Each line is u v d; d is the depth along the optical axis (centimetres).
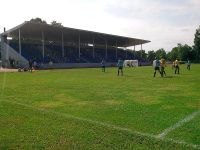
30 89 1661
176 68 3341
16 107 1016
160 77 2730
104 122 766
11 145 575
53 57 6994
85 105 1058
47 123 756
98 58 8238
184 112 895
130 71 4225
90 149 551
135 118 812
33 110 952
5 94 1417
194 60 11631
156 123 748
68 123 755
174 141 591
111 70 4688
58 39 7688
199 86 1773
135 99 1206
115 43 9112
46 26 5847
